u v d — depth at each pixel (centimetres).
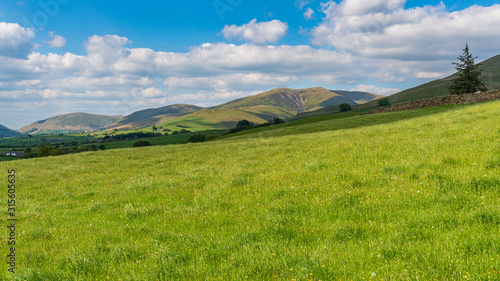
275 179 1233
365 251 539
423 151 1334
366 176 1064
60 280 539
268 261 536
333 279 464
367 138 2148
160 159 2598
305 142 2552
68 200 1336
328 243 586
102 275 549
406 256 504
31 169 2548
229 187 1198
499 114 2073
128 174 1970
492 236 520
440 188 830
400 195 824
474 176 853
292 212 820
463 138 1439
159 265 550
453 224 601
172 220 870
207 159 2325
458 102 5103
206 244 653
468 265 456
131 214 962
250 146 2872
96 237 768
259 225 734
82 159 3084
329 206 823
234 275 499
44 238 820
